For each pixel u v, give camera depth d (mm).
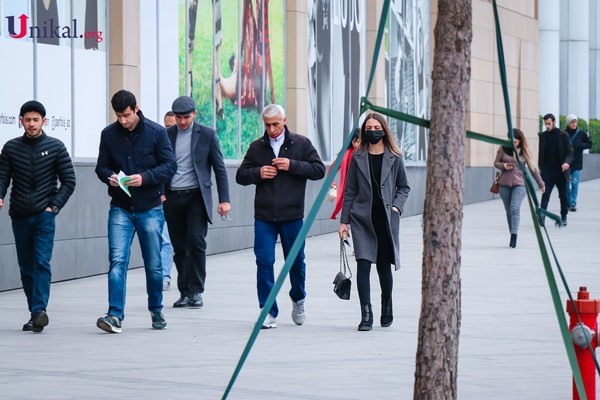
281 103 44219
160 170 20312
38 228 20453
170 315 22875
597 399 14422
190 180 24078
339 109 49469
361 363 17312
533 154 80562
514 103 76375
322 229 45750
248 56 41219
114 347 18812
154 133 20453
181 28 36438
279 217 20859
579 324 11562
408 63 58594
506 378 16078
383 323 21172
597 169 100500
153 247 20656
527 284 27828
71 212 29547
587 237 42406
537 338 19625
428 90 62312
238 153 40438
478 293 26016
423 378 10148
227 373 16438
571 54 104812
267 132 21109
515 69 76375
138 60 33625
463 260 33875
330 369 16797
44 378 16000
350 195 20859
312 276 30000
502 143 10125
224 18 39344
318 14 47062
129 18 33094
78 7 31344
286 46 44438
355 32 51438
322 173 20984
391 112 10156
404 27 57844
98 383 15641
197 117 37469
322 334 20344
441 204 10000
